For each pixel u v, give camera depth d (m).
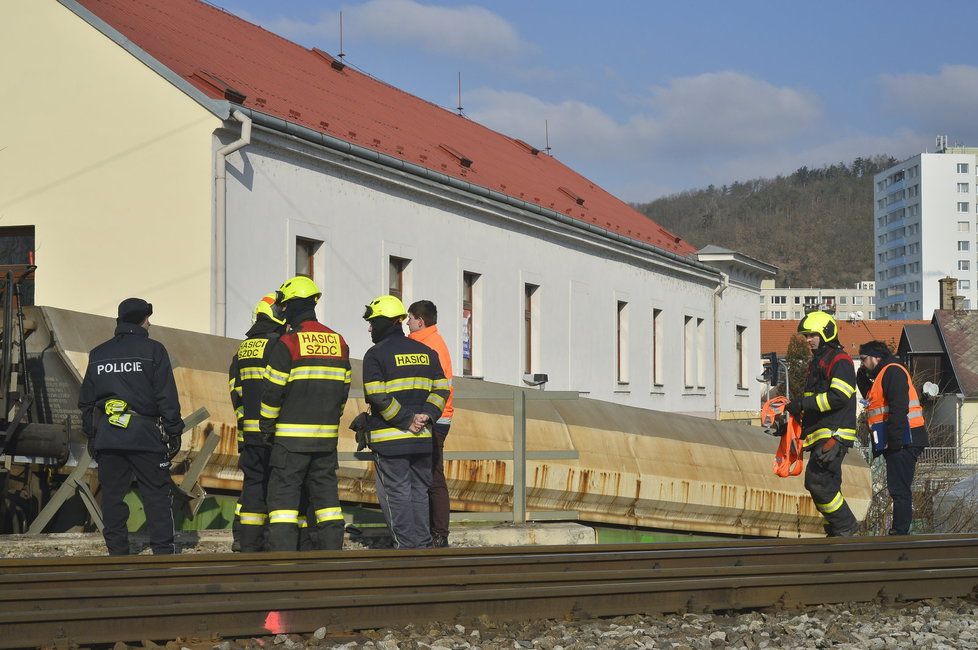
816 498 10.80
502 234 24.50
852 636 6.79
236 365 9.77
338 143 18.59
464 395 11.92
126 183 16.80
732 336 40.62
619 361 31.11
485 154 29.14
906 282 168.62
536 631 6.80
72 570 7.85
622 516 16.00
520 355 25.22
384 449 9.41
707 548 9.18
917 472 19.91
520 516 12.23
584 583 7.59
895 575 7.95
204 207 16.28
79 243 17.05
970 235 162.38
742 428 18.67
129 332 9.35
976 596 8.02
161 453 9.32
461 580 7.34
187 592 6.81
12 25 17.62
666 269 34.03
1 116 17.62
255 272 17.05
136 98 16.83
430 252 21.70
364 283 19.67
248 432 9.56
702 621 7.17
